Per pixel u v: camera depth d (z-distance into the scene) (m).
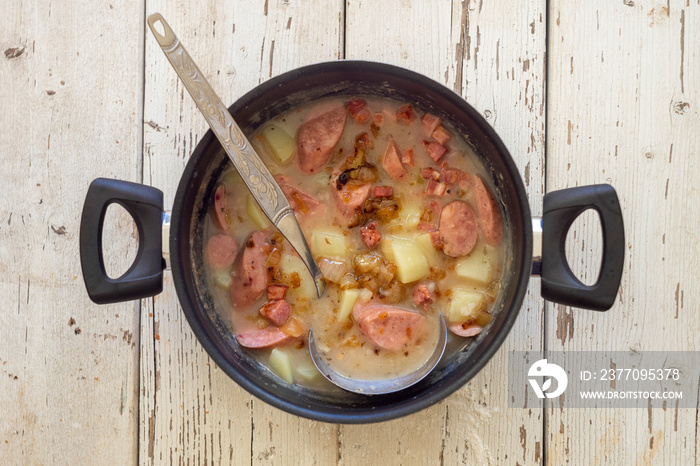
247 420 0.62
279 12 0.62
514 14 0.62
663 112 0.62
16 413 0.62
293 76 0.55
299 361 0.58
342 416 0.54
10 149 0.63
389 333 0.57
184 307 0.54
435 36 0.62
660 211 0.62
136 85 0.63
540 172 0.62
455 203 0.58
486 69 0.62
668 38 0.62
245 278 0.58
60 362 0.62
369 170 0.58
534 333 0.62
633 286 0.62
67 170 0.63
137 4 0.63
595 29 0.62
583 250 0.61
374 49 0.62
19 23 0.63
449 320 0.58
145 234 0.54
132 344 0.62
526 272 0.54
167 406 0.62
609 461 0.61
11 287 0.63
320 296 0.58
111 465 0.62
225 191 0.59
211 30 0.62
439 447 0.61
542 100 0.62
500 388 0.61
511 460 0.61
